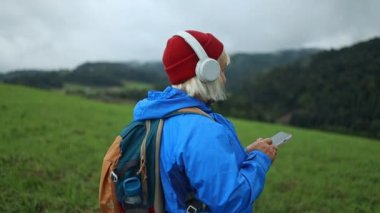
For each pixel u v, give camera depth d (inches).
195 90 53.4
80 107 474.0
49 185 172.2
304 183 198.5
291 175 213.3
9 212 143.9
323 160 265.6
